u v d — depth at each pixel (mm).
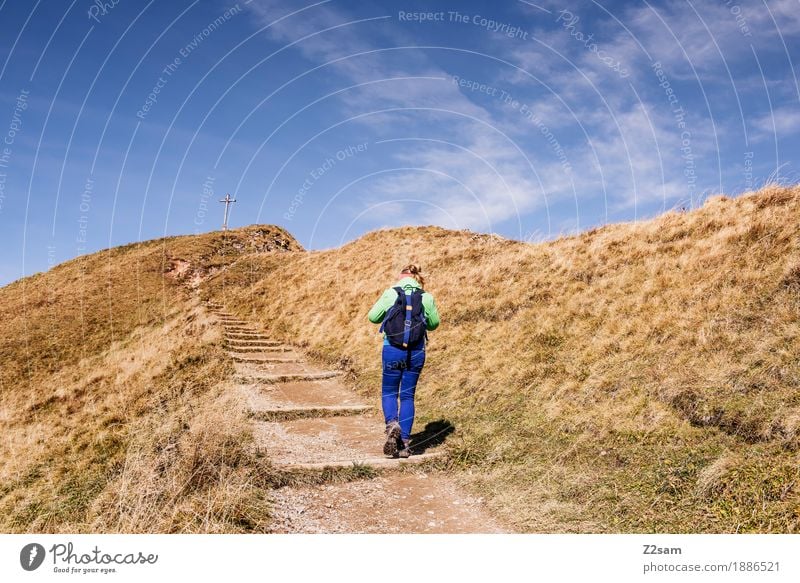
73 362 18516
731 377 5023
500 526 4211
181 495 4191
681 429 4699
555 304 8758
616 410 5328
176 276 32406
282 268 26250
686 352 5781
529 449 5340
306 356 12367
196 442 4938
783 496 3516
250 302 21109
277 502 4469
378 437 6574
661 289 7531
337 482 5027
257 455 5148
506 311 9359
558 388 6281
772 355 5047
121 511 4066
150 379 10359
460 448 5648
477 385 7207
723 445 4289
